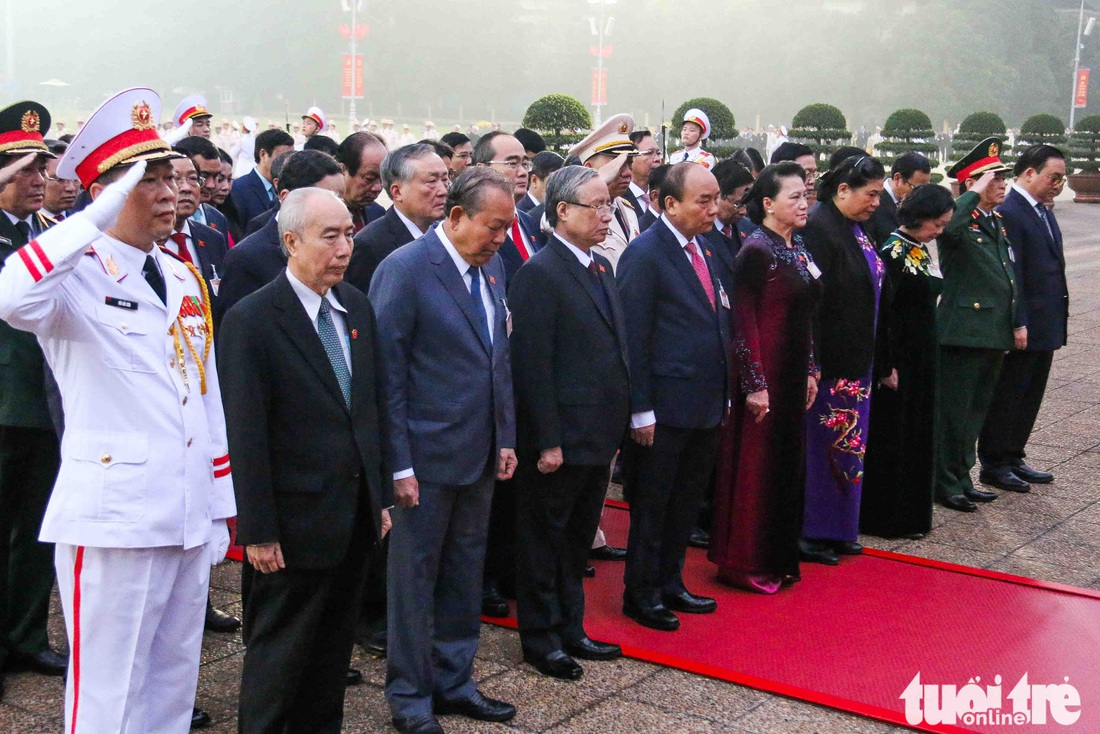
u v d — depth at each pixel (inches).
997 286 236.2
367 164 179.9
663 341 169.9
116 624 115.3
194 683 125.3
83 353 114.0
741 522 189.2
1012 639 170.7
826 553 205.3
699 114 327.9
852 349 202.7
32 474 153.6
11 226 152.8
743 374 182.7
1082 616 180.5
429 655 139.1
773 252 182.2
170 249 175.3
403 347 138.1
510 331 153.6
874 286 205.5
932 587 192.9
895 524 219.6
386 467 128.8
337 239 120.1
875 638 170.1
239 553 200.2
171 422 117.3
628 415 157.5
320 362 120.8
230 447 118.1
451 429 139.1
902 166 258.1
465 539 143.9
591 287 154.1
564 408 152.5
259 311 119.2
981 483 258.8
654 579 174.2
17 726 138.9
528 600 156.2
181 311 121.2
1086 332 434.0
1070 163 1003.9
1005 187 237.8
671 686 153.3
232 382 117.8
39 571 154.1
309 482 119.9
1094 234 748.6
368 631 165.0
